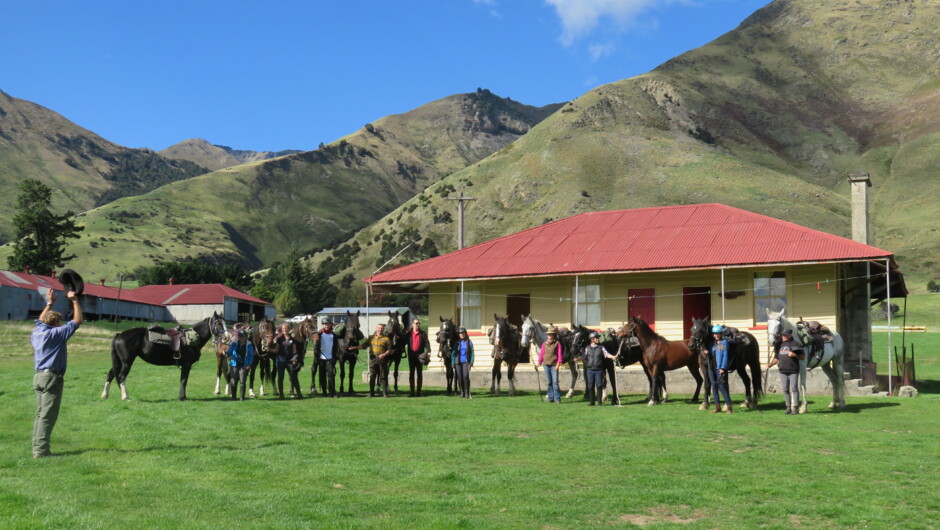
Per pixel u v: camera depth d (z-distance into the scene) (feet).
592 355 74.13
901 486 38.47
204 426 56.65
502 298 109.09
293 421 59.57
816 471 41.68
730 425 58.03
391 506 34.37
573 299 103.81
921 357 150.51
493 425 58.49
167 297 344.28
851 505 34.96
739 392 87.20
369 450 47.80
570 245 108.27
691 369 74.69
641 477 40.09
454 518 32.42
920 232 590.14
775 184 634.84
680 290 98.89
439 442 50.78
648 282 100.68
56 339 44.21
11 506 32.91
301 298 452.35
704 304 99.81
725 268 91.25
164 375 102.78
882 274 90.58
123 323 274.77
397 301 368.07
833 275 91.40
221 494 35.96
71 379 95.55
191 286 353.10
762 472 41.42
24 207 448.65
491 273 103.71
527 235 116.98
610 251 102.37
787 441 50.96
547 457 45.42
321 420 60.29
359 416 63.10
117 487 37.06
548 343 77.46
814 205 596.29
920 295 375.04
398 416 63.52
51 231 449.48
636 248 101.45
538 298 105.81
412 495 36.63
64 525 30.50
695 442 50.24
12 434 53.47
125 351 71.77
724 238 98.68
